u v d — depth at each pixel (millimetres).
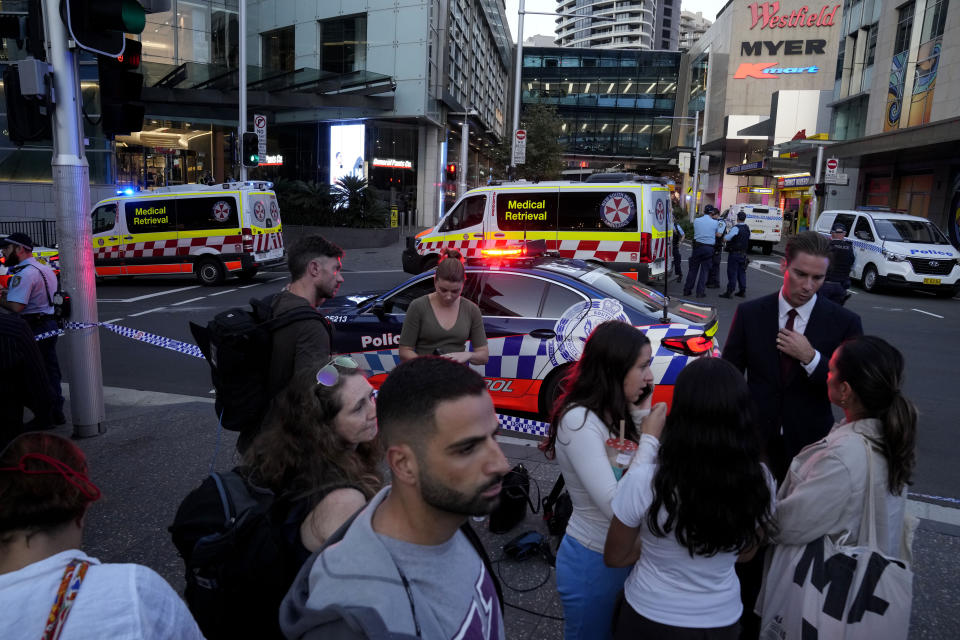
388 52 30453
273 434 1899
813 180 29922
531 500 4449
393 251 22688
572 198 12781
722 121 62938
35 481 1318
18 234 6156
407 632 1067
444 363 1212
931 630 3141
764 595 2227
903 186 28094
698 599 1934
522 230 13000
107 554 3732
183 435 5691
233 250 15414
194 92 25281
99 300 13352
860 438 2107
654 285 12789
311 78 27453
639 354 2230
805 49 60781
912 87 27719
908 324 11977
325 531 1706
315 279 3086
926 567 3713
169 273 15750
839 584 1991
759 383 3150
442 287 4207
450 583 1185
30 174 21625
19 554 1323
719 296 14680
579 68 80438
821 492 2061
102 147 21656
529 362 5879
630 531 2002
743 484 1821
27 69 5039
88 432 5652
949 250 15680
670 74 79188
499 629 1293
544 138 38844
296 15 32125
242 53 19641
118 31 5250
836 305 3113
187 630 1317
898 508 2209
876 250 16281
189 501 1836
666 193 13195
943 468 5426
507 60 66188
